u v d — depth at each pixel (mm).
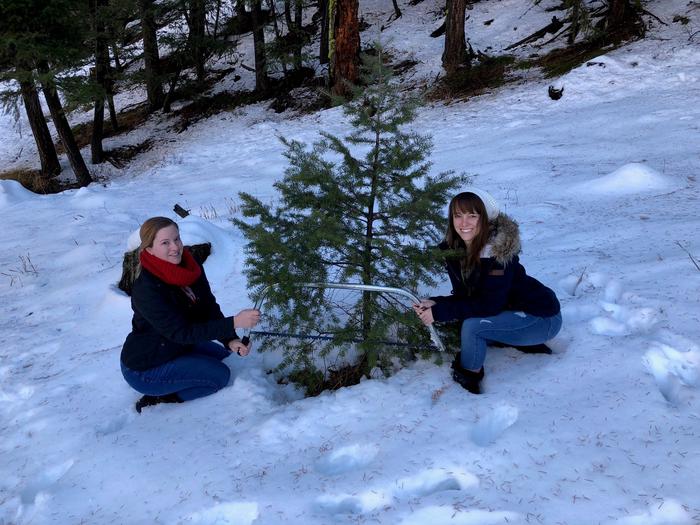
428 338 3131
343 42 15594
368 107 3014
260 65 18797
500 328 2783
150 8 18406
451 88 14828
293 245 3084
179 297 3111
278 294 2977
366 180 3174
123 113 21406
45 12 12547
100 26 16438
